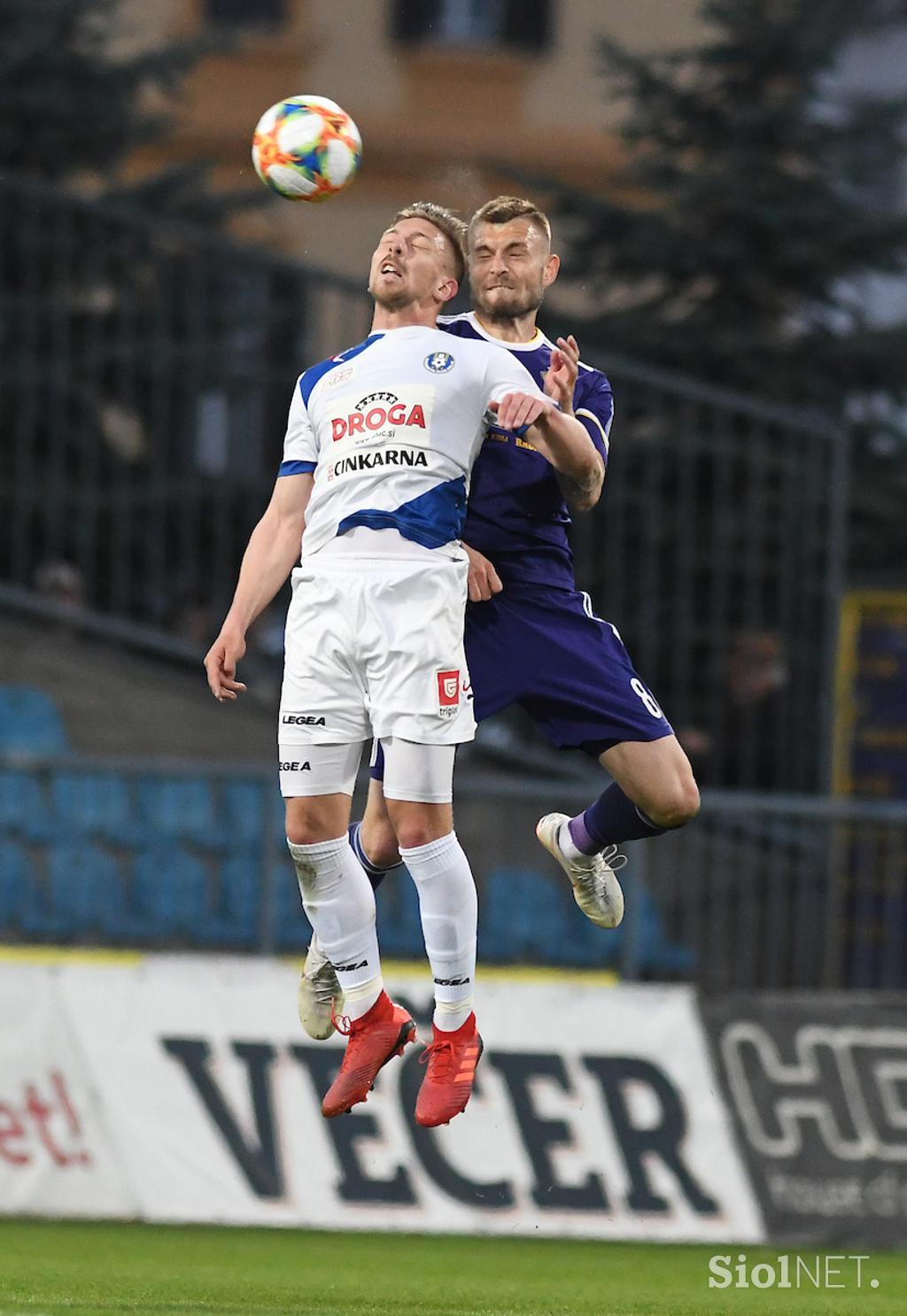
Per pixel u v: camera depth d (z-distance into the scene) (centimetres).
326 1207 3159
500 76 7762
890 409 5788
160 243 5081
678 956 3562
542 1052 3222
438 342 1925
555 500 2062
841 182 5794
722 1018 3278
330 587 1902
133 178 5947
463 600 1930
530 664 2058
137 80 5809
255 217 6681
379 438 1895
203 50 5916
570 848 2169
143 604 4778
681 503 4497
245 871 3488
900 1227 3238
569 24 7819
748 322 5688
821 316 5762
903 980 3578
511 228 2022
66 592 4556
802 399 5528
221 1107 3183
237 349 4969
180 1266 2636
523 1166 3186
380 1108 3191
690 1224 3194
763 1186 3225
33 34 5684
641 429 4956
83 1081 3172
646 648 4538
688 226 5706
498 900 3628
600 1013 3247
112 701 4281
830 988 3581
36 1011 3188
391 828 2091
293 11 7669
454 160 7562
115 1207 3144
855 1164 3253
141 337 5038
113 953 3469
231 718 4372
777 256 5650
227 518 4788
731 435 4912
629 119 5928
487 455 2041
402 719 1892
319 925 1980
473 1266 2789
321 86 7644
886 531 5491
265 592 1962
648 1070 3241
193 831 3503
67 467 4906
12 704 4159
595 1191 3192
